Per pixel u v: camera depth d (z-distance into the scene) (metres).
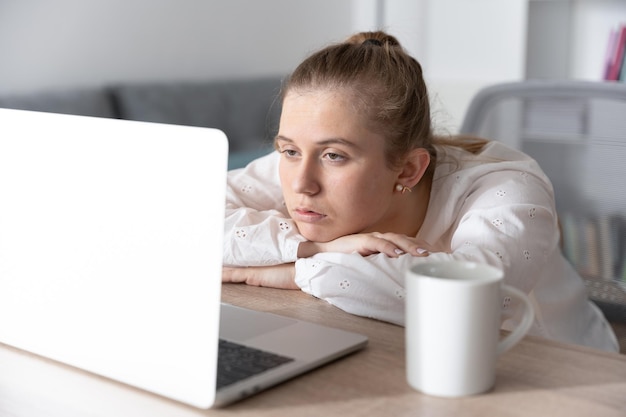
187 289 0.69
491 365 0.71
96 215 0.76
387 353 0.81
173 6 3.47
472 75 4.05
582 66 3.79
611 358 0.80
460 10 4.06
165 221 0.71
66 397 0.72
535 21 3.85
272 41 4.01
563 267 1.40
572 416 0.67
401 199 1.21
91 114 2.89
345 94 1.07
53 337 0.80
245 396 0.70
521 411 0.68
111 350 0.75
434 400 0.70
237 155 3.21
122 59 3.27
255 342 0.82
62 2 3.01
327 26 4.32
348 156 1.07
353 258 0.99
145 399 0.71
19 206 0.82
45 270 0.81
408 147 1.14
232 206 1.32
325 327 0.87
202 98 3.35
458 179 1.25
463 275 0.74
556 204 1.63
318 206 1.08
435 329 0.70
